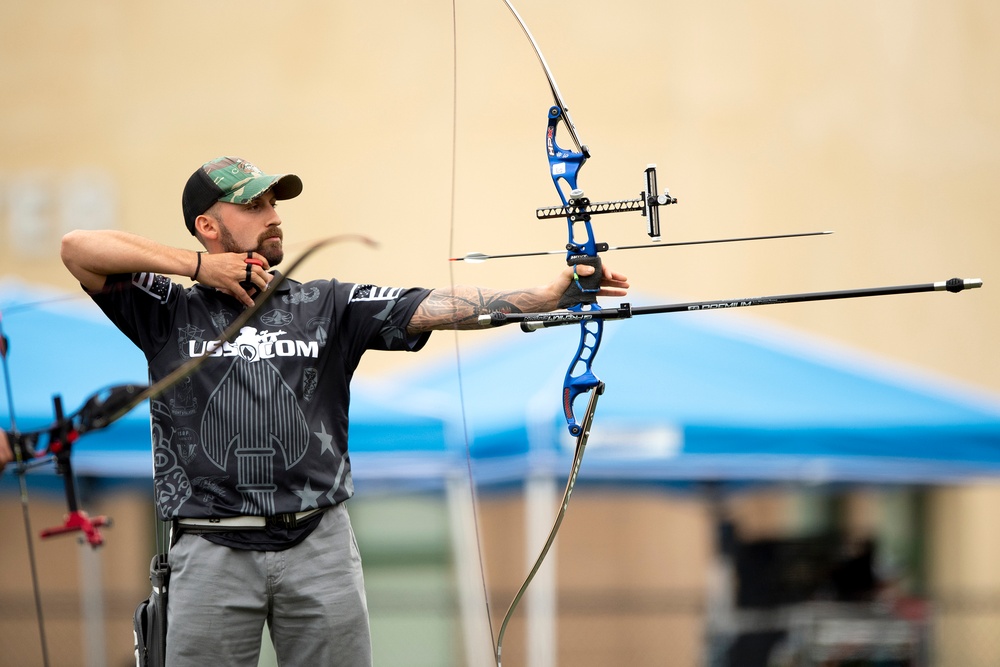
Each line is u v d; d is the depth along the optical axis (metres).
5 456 9.85
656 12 28.45
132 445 18.38
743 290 27.94
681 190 28.23
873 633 21.78
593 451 18.91
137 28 28.61
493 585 25.33
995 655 24.19
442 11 28.41
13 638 23.95
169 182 28.42
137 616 9.55
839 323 28.16
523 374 20.23
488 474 19.11
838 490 26.19
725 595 24.59
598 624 25.41
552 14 28.44
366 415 19.05
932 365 28.19
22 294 20.66
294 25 28.55
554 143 9.85
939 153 28.52
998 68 28.56
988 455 19.58
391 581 25.11
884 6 28.53
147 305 9.59
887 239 28.33
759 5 28.56
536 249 27.56
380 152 28.09
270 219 9.88
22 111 28.50
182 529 9.31
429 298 9.74
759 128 28.47
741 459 19.56
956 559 26.91
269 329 9.51
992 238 28.33
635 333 21.22
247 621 9.24
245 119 28.42
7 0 28.56
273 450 9.22
